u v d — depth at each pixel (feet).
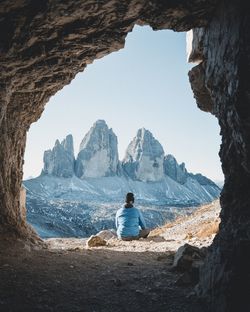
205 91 33.78
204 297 20.38
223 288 18.63
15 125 36.29
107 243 46.34
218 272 19.84
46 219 250.16
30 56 25.50
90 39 25.58
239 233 19.42
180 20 24.48
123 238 49.47
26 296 20.58
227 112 21.71
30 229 40.65
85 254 33.09
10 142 35.81
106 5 22.08
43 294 21.22
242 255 18.25
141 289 23.29
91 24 23.82
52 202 370.73
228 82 20.77
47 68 28.48
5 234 32.53
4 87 27.66
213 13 23.52
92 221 288.92
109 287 23.52
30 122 39.22
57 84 32.45
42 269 25.84
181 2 22.47
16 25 22.30
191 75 34.17
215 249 21.85
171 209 350.23
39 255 30.09
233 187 22.27
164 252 35.96
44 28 23.44
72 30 24.26
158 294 22.34
